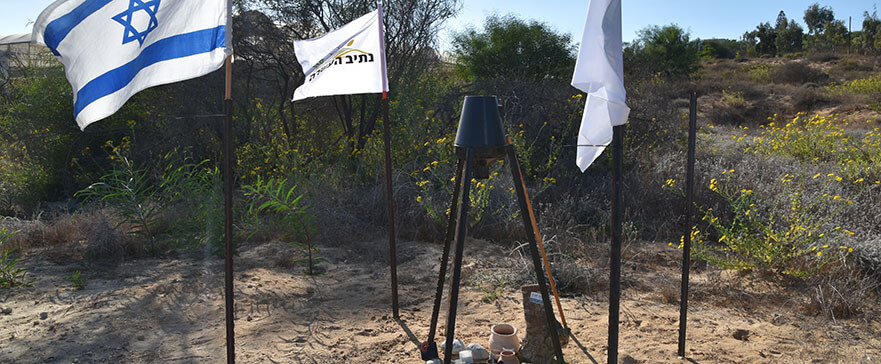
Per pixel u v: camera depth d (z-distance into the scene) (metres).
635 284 5.12
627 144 8.73
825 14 52.41
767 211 6.26
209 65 2.85
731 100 21.14
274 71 9.65
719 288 4.94
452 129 9.11
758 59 42.75
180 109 9.21
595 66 2.77
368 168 8.22
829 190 6.54
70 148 9.07
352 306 4.66
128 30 2.80
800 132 10.14
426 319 4.39
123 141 9.28
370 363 3.65
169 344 3.91
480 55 15.66
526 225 3.21
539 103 8.99
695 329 4.12
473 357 3.55
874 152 8.45
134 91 2.82
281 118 9.77
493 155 3.11
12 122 9.51
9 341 3.93
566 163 8.40
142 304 4.65
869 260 5.02
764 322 4.27
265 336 4.05
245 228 6.64
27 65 10.08
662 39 27.53
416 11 9.45
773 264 5.16
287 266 5.77
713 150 9.42
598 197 7.55
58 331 4.11
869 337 3.95
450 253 6.14
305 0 8.98
